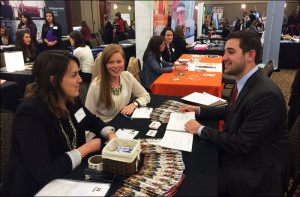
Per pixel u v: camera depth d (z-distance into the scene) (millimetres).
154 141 1413
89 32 8742
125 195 972
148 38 4516
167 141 1404
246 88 1387
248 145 1272
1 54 4035
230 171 1277
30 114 1064
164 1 4793
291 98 3029
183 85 2709
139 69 3432
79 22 11648
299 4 16172
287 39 7621
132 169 1101
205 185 1047
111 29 9594
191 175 1116
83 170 1159
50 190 980
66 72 1130
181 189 1020
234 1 17406
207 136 1415
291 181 2139
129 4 17906
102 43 8211
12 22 7832
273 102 1264
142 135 1506
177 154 1276
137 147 1155
